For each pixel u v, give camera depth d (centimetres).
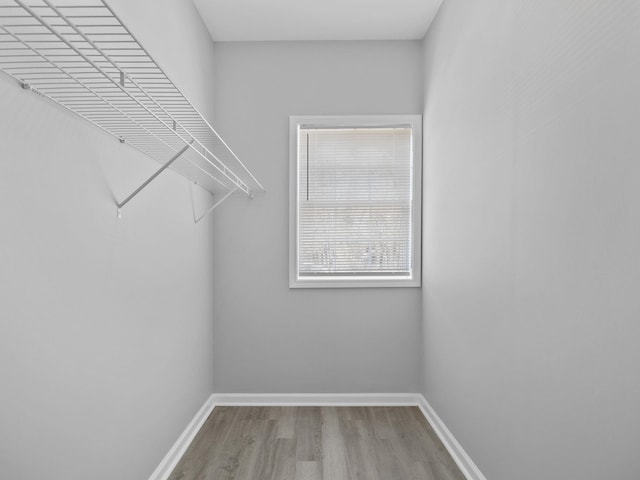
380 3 294
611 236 125
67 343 145
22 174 124
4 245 117
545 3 160
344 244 353
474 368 232
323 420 316
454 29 266
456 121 262
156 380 225
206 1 288
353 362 350
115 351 179
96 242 164
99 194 166
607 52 126
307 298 349
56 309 139
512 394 187
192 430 287
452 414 269
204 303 322
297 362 350
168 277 241
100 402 167
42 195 132
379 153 352
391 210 353
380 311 349
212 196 347
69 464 147
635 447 116
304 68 347
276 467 248
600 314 130
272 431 297
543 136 161
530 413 171
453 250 268
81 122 154
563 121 148
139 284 202
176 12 252
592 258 133
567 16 146
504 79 195
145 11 203
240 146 347
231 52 347
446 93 282
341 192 352
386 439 285
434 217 310
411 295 348
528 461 173
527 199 173
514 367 185
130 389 194
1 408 116
